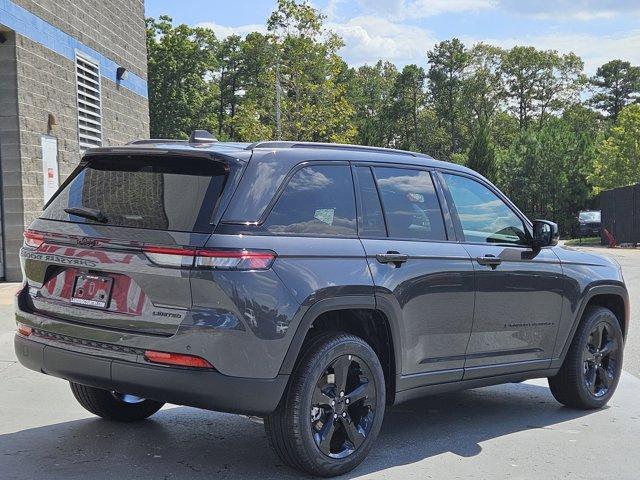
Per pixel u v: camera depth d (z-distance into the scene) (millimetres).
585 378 6426
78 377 4496
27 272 4871
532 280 5883
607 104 115812
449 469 4852
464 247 5484
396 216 5152
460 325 5363
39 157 13523
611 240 32312
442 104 93938
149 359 4203
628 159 49500
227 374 4129
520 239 6043
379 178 5172
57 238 4656
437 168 5629
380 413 4812
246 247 4211
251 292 4164
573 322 6277
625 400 6887
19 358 4852
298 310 4312
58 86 14430
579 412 6453
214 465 4785
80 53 15664
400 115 96062
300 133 36562
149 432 5473
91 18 16422
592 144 60062
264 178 4480
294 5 35781
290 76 36688
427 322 5133
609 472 4863
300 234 4527
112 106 18094
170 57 63688
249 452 5074
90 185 4812
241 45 76062
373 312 4832
